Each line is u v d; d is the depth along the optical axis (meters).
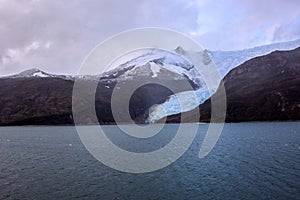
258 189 37.00
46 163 58.34
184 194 35.72
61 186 40.16
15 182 42.78
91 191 37.69
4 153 75.19
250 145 79.31
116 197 35.09
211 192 36.25
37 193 37.19
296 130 122.50
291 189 36.66
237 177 43.06
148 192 36.88
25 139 116.38
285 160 55.44
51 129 185.62
